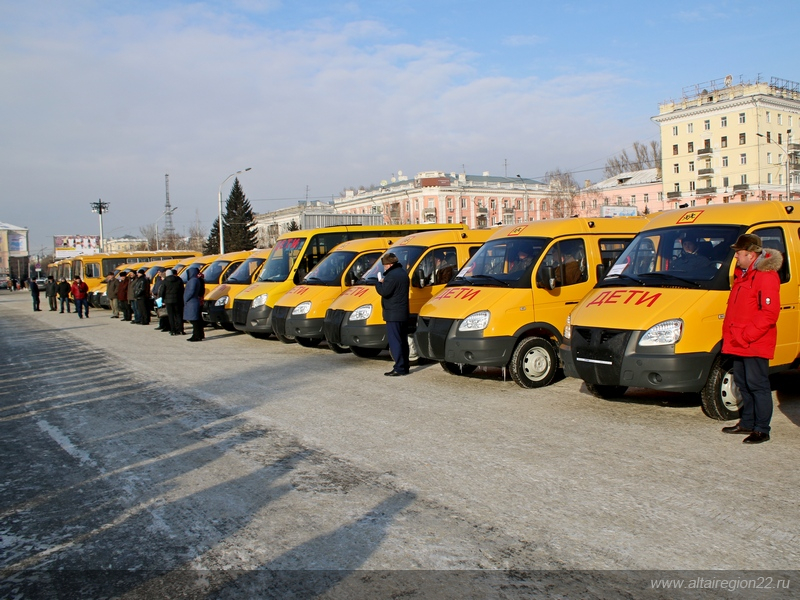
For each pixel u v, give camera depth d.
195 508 4.87
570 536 4.14
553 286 8.99
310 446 6.35
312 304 13.46
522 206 82.19
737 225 7.31
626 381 6.90
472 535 4.20
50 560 4.10
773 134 61.00
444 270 12.05
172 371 11.50
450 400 8.21
